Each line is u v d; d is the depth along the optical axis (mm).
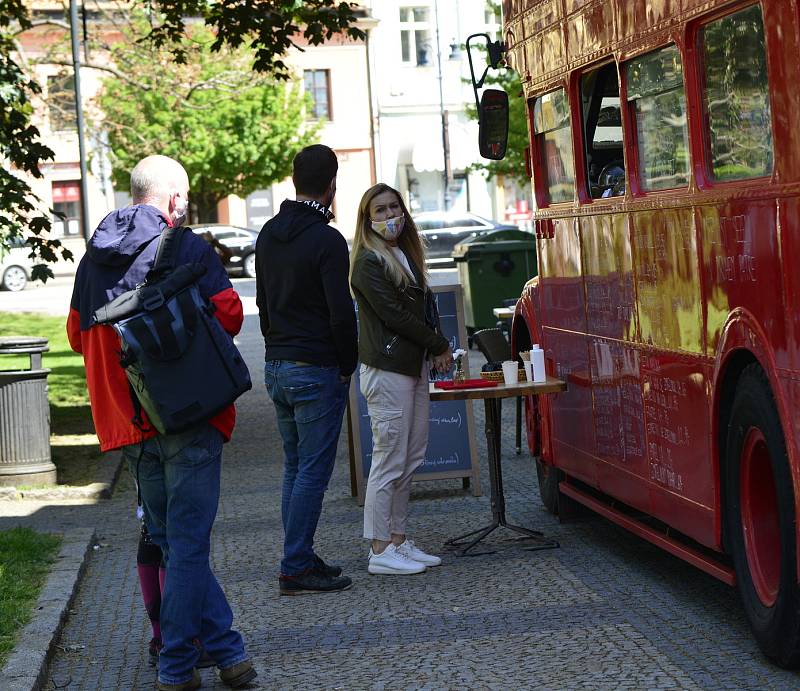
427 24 53219
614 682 5184
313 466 6859
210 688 5449
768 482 5348
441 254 37125
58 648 6137
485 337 9281
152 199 5246
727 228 5402
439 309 9453
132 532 8930
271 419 14516
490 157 8984
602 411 7215
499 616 6297
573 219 7613
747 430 5316
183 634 5191
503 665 5508
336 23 14891
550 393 8055
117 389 5062
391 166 53406
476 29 53125
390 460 7312
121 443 5062
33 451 10586
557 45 7785
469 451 9609
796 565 4961
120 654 6043
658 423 6336
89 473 11094
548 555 7523
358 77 52906
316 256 6672
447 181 51625
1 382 10516
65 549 8047
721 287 5484
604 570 7090
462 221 37375
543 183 8398
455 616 6355
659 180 6281
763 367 5074
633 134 6621
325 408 6809
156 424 4949
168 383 4918
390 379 7227
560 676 5305
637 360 6605
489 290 19922
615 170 7035
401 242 7305
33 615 6434
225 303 5086
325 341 6766
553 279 8102
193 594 5160
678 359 6027
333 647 5957
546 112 8188
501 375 7766
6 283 39406
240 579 7398
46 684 5621
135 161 40938
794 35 4730
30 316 29266
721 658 5418
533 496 9445
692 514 5961
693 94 5734
